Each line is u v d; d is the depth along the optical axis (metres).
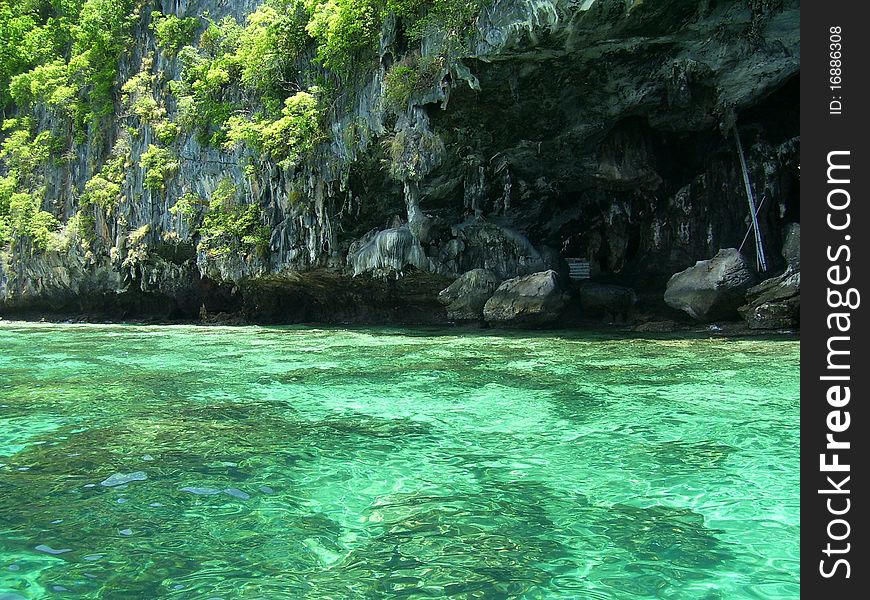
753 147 19.47
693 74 16.72
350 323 27.22
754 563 3.21
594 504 4.07
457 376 9.36
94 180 33.78
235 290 30.17
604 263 23.47
